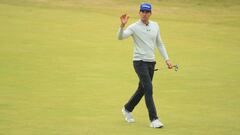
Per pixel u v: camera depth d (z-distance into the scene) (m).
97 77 39.78
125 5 82.75
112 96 33.62
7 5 77.25
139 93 26.89
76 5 80.75
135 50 26.20
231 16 78.69
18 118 27.36
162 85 37.94
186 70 43.84
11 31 59.78
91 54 49.50
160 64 46.28
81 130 25.34
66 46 52.91
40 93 33.81
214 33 65.25
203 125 26.86
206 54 51.91
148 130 25.67
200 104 32.09
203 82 39.19
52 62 45.06
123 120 27.70
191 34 63.84
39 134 24.38
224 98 33.91
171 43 57.59
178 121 27.70
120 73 41.59
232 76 41.62
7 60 45.16
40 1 81.75
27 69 41.78
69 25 65.31
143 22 26.19
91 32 61.56
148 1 86.69
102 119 27.73
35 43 53.75
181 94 35.00
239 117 28.80
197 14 79.12
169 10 80.75
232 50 54.69
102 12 76.38
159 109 30.59
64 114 28.58
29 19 68.00
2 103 30.75
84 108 30.17
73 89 35.41
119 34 25.72
